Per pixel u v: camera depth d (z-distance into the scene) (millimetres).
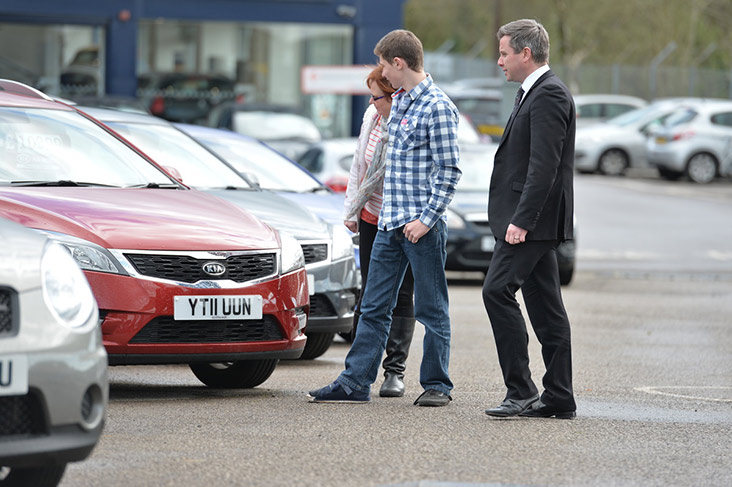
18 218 14898
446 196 15555
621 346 23125
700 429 14703
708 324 27109
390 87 16047
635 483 11836
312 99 58375
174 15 56031
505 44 14781
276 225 19297
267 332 16000
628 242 47469
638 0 108688
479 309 28750
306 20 57438
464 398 16609
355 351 16109
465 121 40062
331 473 11961
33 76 54875
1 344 9727
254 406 15672
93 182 16844
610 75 98875
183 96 56625
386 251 16000
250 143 25312
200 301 15250
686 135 74500
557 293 15078
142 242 15102
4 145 16891
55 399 9969
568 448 13344
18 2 54156
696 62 109188
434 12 136875
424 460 12594
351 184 16984
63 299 10211
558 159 14531
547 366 15164
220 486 11414
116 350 14805
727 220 55844
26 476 10781
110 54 55344
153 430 13898
